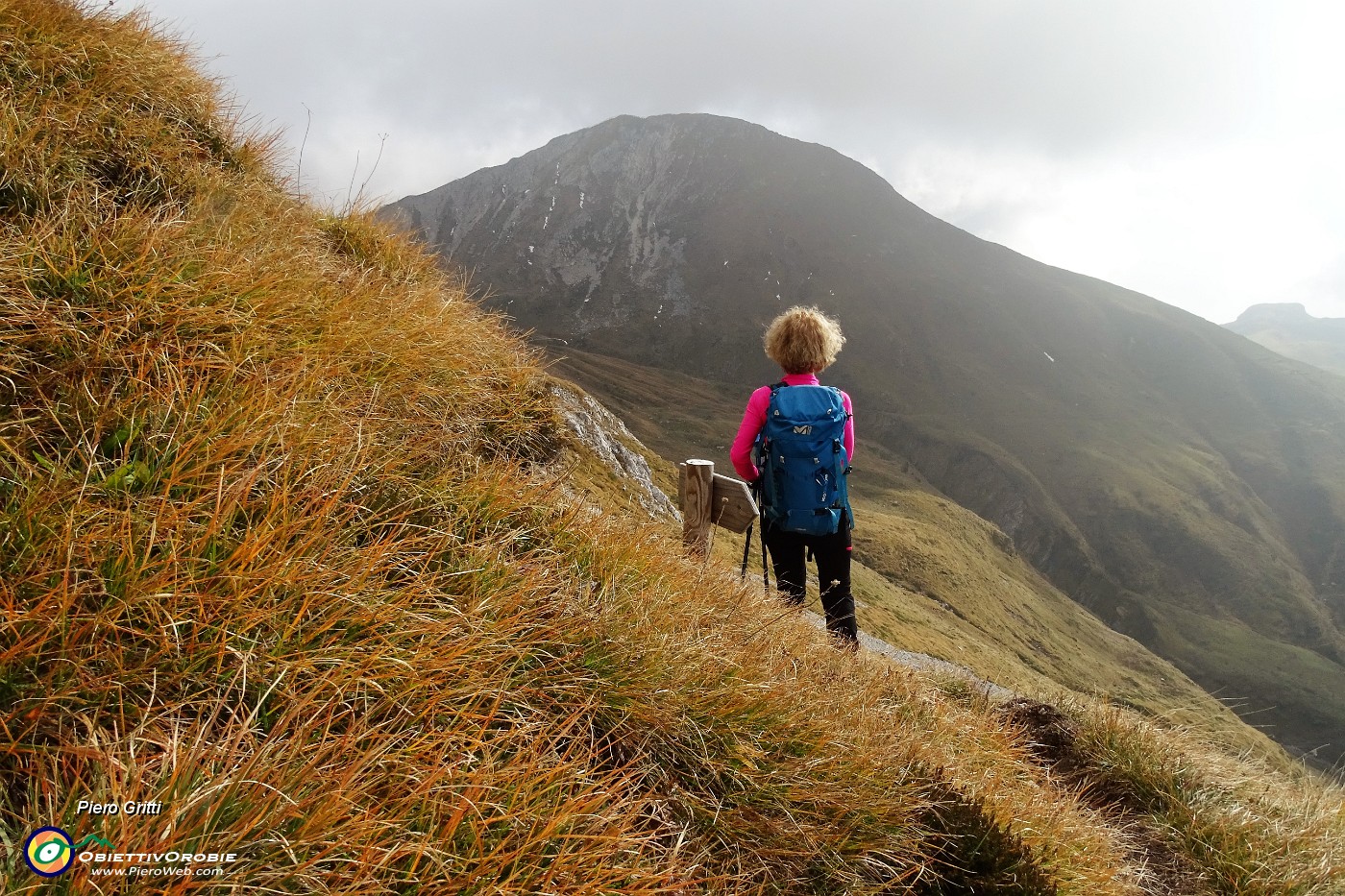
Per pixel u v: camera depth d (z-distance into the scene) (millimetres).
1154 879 4617
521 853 1772
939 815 3217
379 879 1624
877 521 162375
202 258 3326
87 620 1711
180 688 1788
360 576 2219
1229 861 4879
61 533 1881
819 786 2795
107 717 1689
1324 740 178000
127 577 1848
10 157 3260
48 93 3949
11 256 2617
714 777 2609
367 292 4332
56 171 3539
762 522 5539
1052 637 150500
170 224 3355
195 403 2486
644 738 2590
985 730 5465
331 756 1804
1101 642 173875
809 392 5211
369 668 2047
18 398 2330
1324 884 4781
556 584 3035
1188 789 5781
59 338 2486
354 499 2752
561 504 3834
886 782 3145
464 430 4066
